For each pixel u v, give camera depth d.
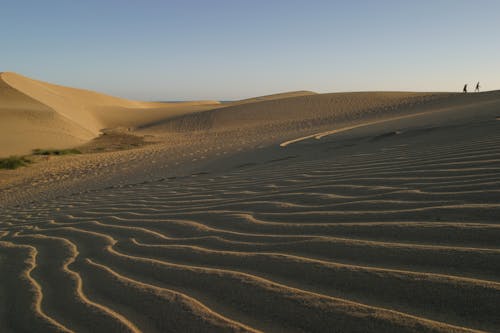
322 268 2.13
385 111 31.23
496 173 3.31
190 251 2.75
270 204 3.67
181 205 4.39
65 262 2.90
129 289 2.23
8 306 2.23
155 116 54.97
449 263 1.94
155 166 11.76
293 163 6.71
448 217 2.51
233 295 1.99
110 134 34.12
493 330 1.45
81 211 5.05
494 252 1.96
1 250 3.50
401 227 2.49
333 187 3.90
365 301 1.76
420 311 1.63
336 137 12.81
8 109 35.91
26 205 7.17
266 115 39.53
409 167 4.27
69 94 72.19
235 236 2.93
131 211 4.52
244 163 8.98
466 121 9.71
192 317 1.84
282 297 1.90
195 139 25.61
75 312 2.04
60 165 15.57
